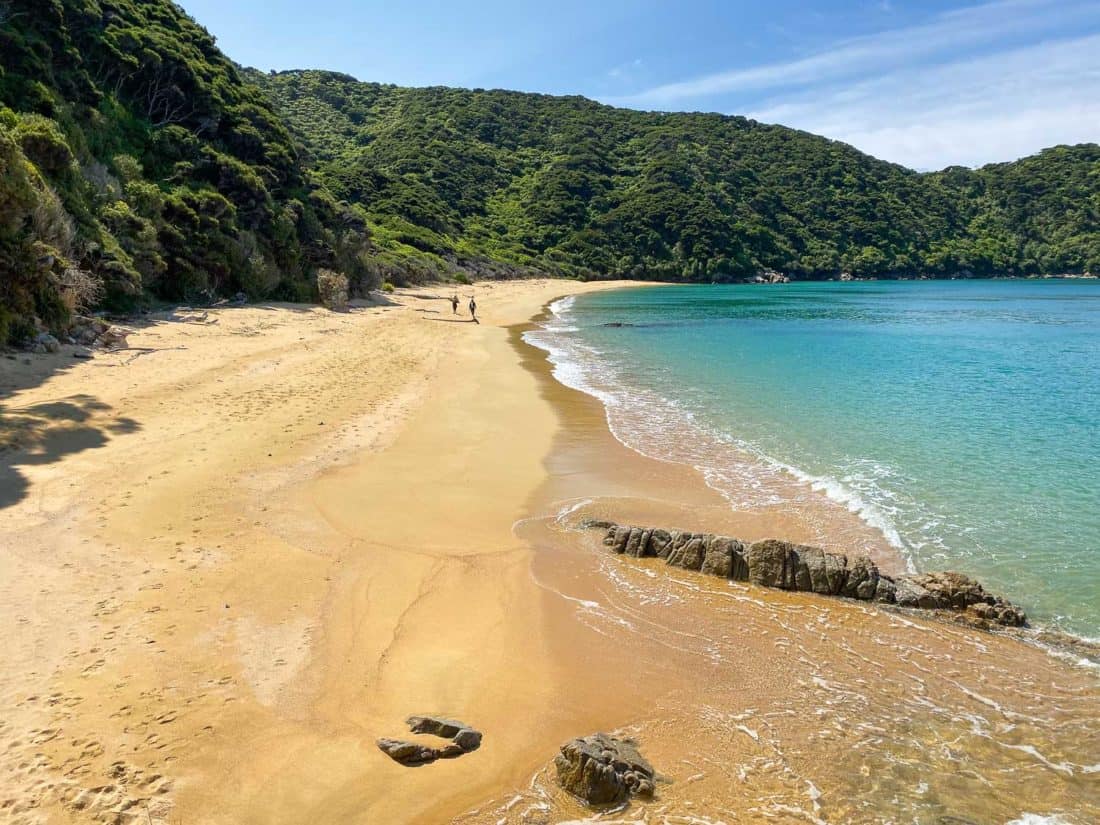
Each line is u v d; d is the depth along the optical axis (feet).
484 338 110.93
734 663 23.22
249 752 17.44
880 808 16.80
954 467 43.60
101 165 92.99
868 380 75.31
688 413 59.41
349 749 17.88
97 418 44.91
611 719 20.11
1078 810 16.89
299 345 82.48
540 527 34.30
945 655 23.97
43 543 27.86
